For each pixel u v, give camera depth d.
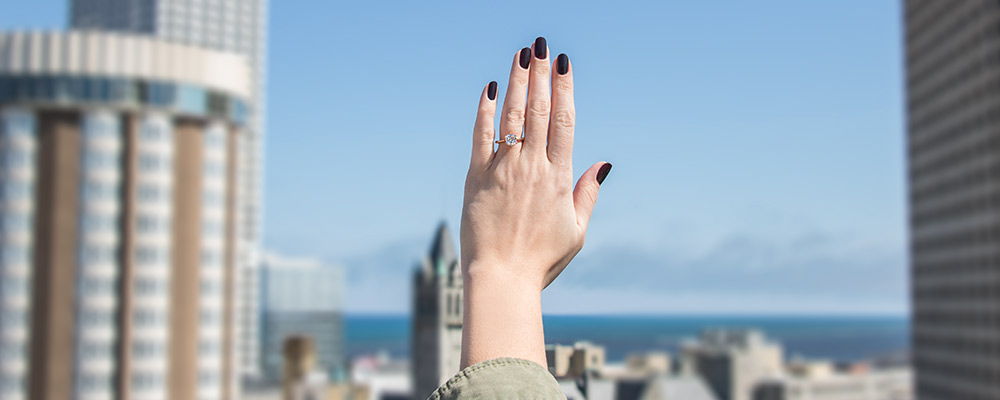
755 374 153.62
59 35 91.94
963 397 129.75
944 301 137.75
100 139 92.38
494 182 1.96
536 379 1.71
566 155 1.98
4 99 90.62
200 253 95.69
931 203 144.00
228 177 100.00
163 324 92.56
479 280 1.87
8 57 90.75
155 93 94.00
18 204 90.12
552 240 1.93
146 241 92.69
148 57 94.19
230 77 100.12
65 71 91.62
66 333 89.75
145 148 93.62
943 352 137.62
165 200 94.31
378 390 146.75
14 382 88.12
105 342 90.25
